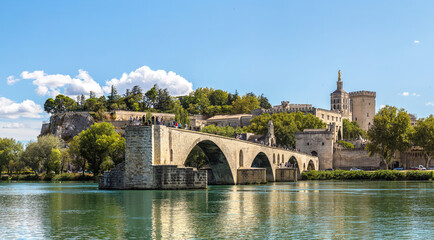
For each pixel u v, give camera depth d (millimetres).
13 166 173125
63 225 47500
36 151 169125
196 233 43406
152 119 88562
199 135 98938
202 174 86625
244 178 122812
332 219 52125
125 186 85312
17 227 46562
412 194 87562
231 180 119375
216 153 112625
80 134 163625
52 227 46438
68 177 166125
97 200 69750
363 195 84500
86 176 164375
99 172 160875
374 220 51594
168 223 48625
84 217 52562
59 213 55938
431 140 175125
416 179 156500
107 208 60094
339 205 66000
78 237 41625
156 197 73250
